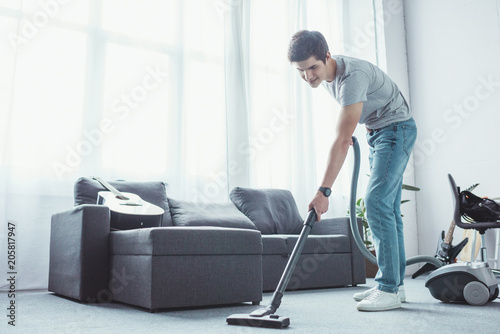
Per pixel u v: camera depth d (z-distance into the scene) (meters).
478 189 4.06
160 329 1.44
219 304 2.08
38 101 3.00
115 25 3.37
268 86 4.07
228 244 2.02
